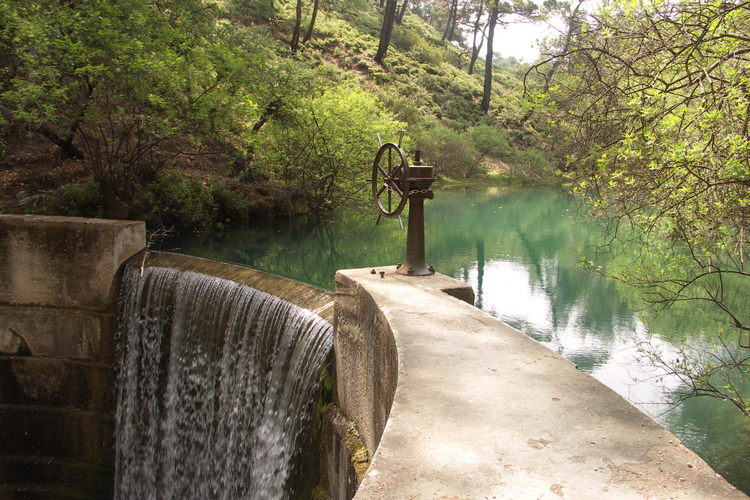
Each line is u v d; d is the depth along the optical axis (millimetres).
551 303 9609
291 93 17344
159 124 12859
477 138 35969
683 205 4414
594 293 10148
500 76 57812
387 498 1938
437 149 32812
